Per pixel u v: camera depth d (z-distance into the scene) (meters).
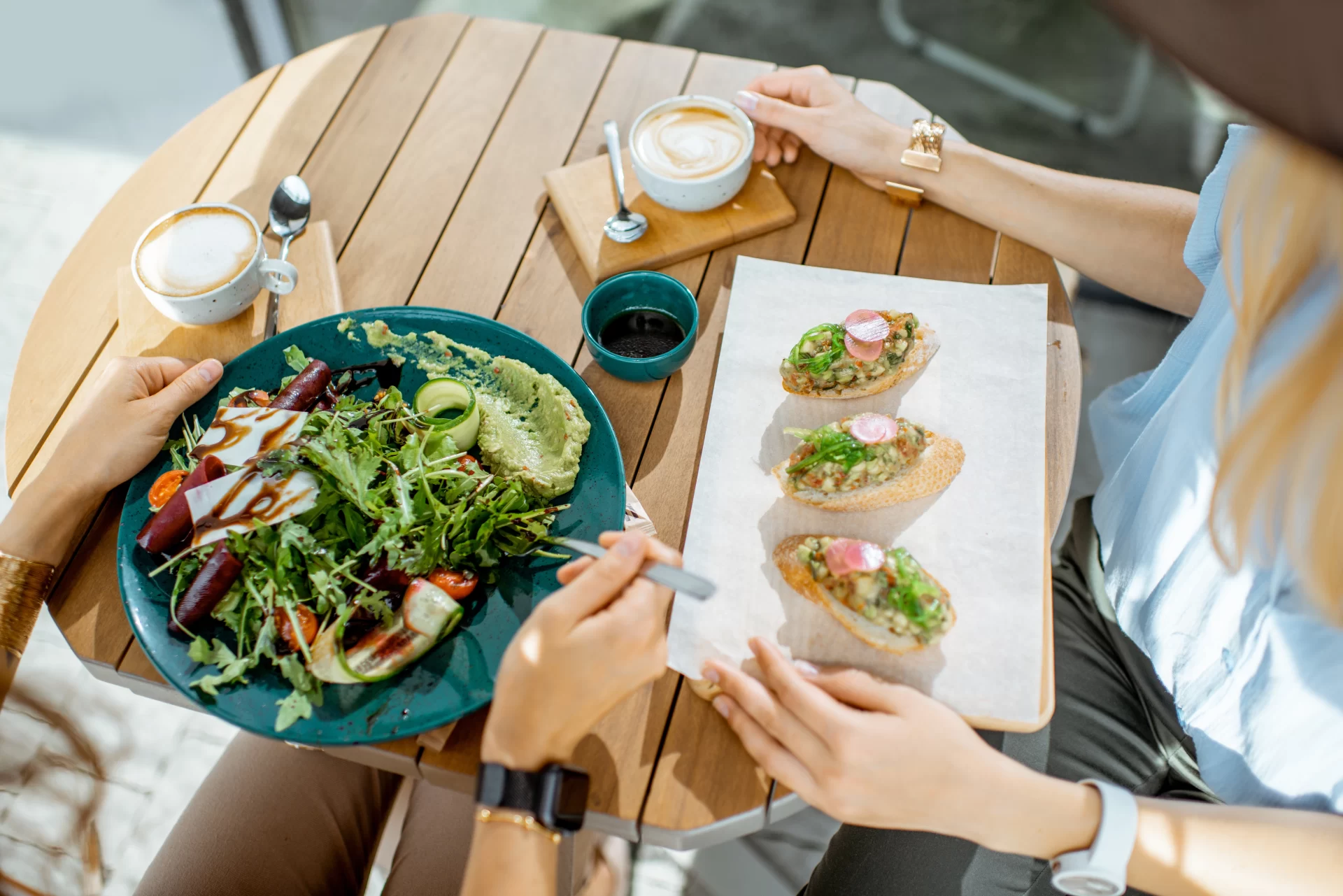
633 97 1.44
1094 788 0.93
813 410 1.13
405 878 1.21
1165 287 1.25
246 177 1.36
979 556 1.03
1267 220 0.74
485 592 0.99
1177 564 1.09
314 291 1.24
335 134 1.40
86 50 2.69
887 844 1.15
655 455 1.12
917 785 0.88
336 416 1.04
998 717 0.95
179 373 1.13
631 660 0.88
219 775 1.25
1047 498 1.08
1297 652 0.94
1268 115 0.43
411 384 1.14
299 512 0.97
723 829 0.92
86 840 1.13
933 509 1.06
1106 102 2.60
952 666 0.97
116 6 2.74
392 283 1.26
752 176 1.33
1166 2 0.41
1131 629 1.21
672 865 1.72
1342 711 0.92
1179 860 0.89
